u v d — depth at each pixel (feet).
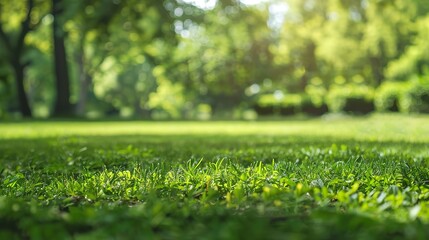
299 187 10.11
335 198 11.27
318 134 44.70
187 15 112.98
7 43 112.88
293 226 7.14
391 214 8.93
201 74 159.74
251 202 10.23
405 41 157.17
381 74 159.84
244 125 76.33
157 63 146.20
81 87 166.40
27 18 111.55
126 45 132.36
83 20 91.09
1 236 7.25
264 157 21.21
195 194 11.73
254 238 6.21
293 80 178.70
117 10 90.94
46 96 186.70
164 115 245.65
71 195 12.48
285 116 126.52
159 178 13.56
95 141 36.40
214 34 146.41
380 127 51.88
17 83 114.21
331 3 152.25
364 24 152.56
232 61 159.12
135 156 21.97
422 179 13.94
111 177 14.21
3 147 30.76
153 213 7.86
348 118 100.32
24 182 14.43
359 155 21.27
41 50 138.41
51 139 39.68
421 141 33.06
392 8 126.21
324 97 123.95
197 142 34.30
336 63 159.53
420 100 95.09
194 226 7.63
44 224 7.80
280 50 174.60
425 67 132.16
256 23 132.36
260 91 187.93
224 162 19.44
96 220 7.72
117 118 109.91
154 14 98.17
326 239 6.59
